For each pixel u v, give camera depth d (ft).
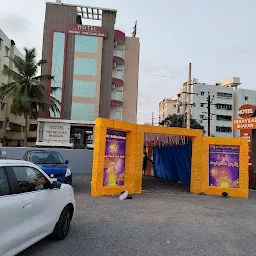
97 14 148.56
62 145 131.64
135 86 156.87
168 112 285.43
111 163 40.14
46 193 16.75
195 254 17.53
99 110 141.69
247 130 57.41
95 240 19.29
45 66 137.08
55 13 142.10
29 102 115.14
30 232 14.76
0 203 12.78
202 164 45.93
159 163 72.95
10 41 147.74
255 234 22.68
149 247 18.48
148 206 32.60
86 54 141.18
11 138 157.38
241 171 44.27
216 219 27.50
